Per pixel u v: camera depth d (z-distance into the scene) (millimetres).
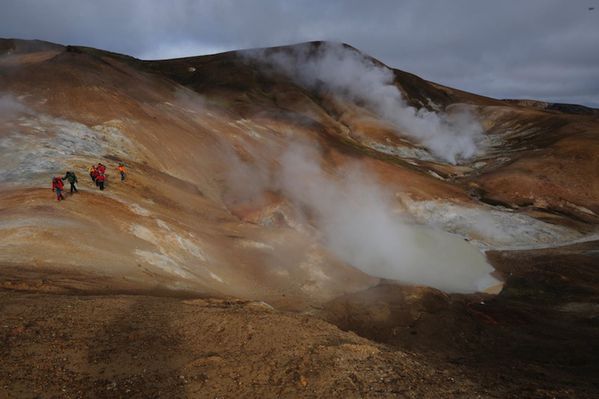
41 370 7082
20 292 10078
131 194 22312
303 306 17828
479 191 47781
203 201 27188
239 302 12766
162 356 8172
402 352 10883
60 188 18031
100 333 8586
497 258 32719
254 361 8398
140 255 16000
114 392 6934
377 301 19438
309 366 8445
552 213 42562
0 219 15383
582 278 28156
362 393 7793
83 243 14953
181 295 13422
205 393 7277
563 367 14109
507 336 18172
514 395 8945
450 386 8766
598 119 66562
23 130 26625
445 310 20109
